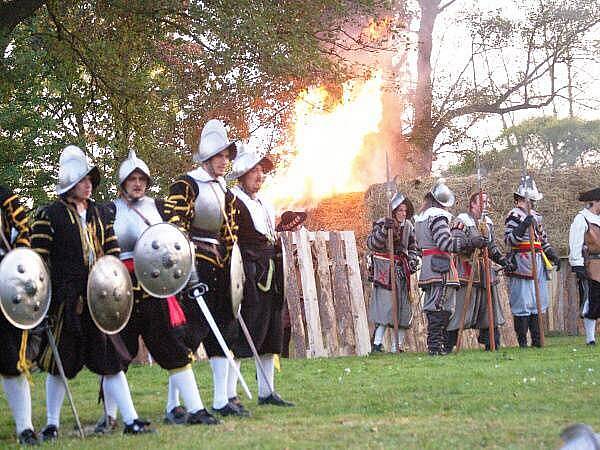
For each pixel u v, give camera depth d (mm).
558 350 13234
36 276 6898
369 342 14500
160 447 6430
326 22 19672
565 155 43125
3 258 6840
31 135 19844
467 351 14008
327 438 6566
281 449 6199
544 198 17703
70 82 18703
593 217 14141
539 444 6156
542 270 14312
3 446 6879
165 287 7402
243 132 19906
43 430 7348
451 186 17766
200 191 7984
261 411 8133
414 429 6797
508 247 15258
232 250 8062
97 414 8578
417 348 15125
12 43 18516
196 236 8008
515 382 9352
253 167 8461
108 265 7191
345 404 8352
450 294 13438
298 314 14172
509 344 15602
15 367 7023
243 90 18250
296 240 14328
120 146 18719
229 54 16797
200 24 16859
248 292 8352
